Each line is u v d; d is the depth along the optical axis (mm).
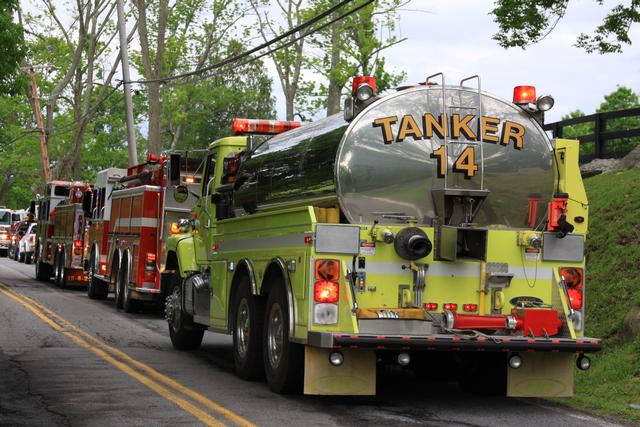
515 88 10703
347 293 9664
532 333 9914
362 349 9930
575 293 10352
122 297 22344
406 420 9344
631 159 20062
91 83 55812
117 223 23297
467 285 10195
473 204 10320
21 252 49406
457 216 10312
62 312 21438
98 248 25078
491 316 10031
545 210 10609
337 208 10195
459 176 10320
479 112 10438
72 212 28438
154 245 20812
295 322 10070
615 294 13945
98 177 26203
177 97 53875
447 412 9930
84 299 25875
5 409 9555
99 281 25641
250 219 11844
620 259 14797
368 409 9977
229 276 12578
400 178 10219
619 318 13266
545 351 9930
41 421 8961
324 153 10422
